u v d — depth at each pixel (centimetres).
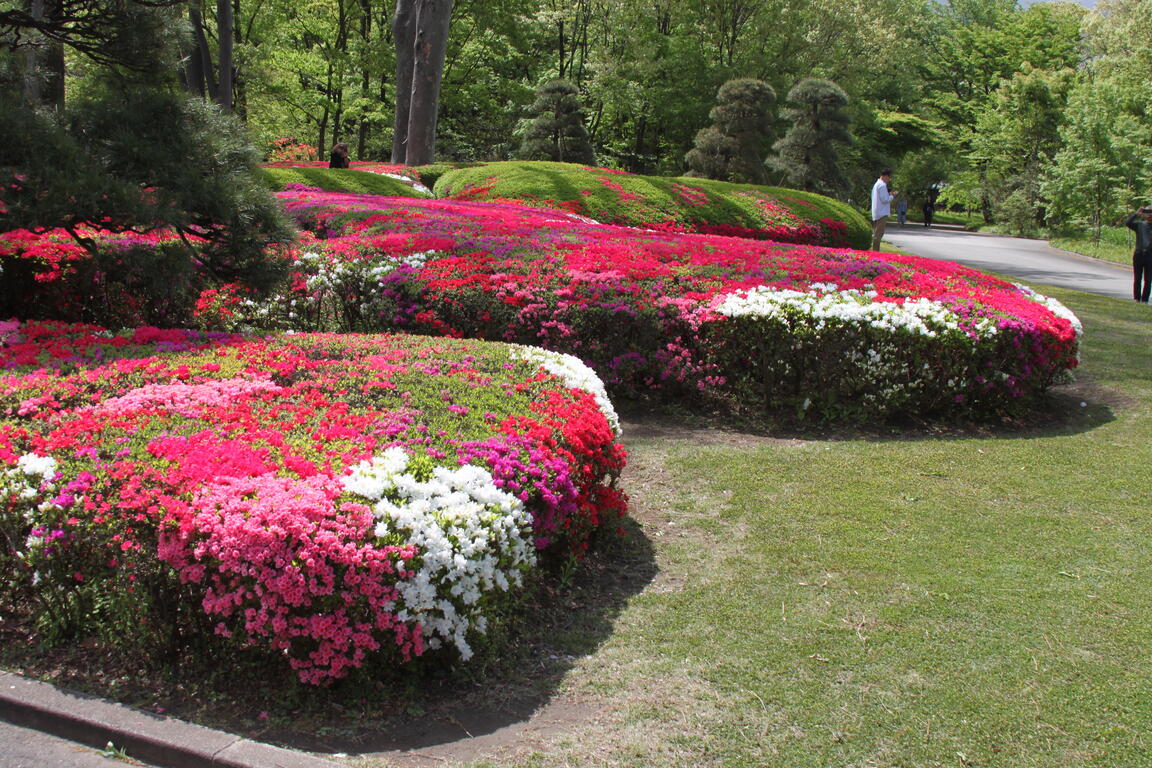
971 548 428
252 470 313
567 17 3183
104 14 664
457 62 3356
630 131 3672
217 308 789
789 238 1938
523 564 323
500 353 533
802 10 3403
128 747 266
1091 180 3023
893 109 4747
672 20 3541
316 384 435
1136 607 366
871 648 329
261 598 272
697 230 1884
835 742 271
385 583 279
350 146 3781
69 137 529
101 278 691
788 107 3316
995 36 5053
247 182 589
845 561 411
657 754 264
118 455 322
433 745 267
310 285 806
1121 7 4081
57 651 312
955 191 4762
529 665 318
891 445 609
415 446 350
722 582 389
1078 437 650
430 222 1054
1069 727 280
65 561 304
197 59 2283
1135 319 1188
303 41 3556
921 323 645
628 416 675
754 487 516
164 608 294
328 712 281
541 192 1909
